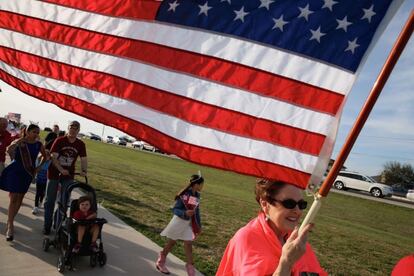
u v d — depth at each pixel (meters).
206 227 9.62
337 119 2.62
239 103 2.74
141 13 2.91
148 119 2.83
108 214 9.56
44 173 8.52
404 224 19.77
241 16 2.75
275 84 2.70
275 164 2.68
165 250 6.10
